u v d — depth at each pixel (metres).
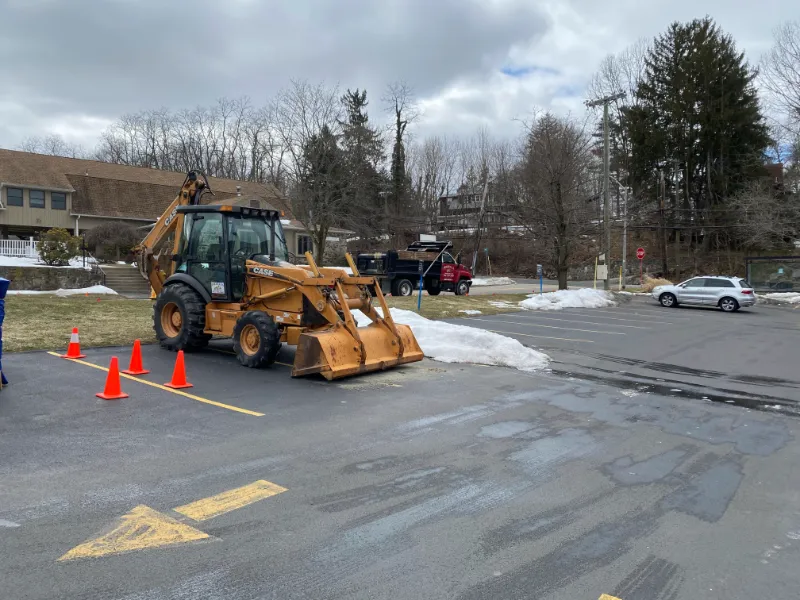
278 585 3.27
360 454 5.61
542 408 7.83
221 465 5.15
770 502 4.82
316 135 35.25
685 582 3.48
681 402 8.59
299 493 4.60
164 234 11.88
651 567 3.65
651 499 4.80
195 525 3.97
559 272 30.12
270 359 9.41
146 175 41.75
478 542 3.89
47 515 4.03
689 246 49.72
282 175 41.44
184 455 5.37
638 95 51.03
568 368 11.12
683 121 47.56
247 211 10.44
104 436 5.82
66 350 10.35
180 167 65.38
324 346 8.63
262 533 3.89
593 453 5.98
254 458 5.36
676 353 13.51
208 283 10.49
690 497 4.88
